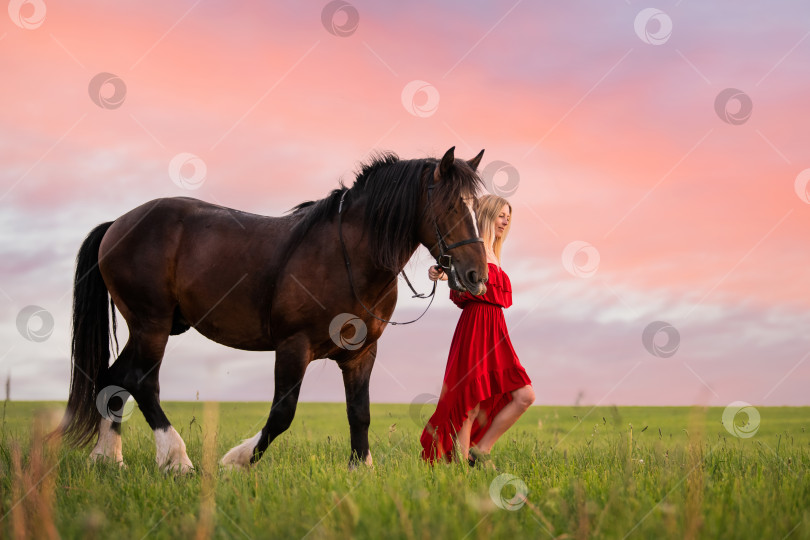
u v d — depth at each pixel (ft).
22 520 8.18
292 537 8.70
